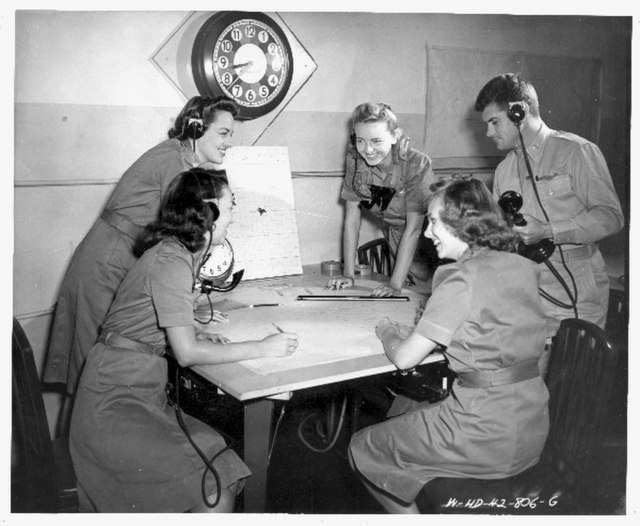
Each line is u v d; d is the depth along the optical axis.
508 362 1.63
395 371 1.84
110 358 1.71
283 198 3.12
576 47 4.22
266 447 1.72
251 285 2.76
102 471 1.65
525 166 2.36
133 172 2.36
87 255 2.39
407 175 2.68
